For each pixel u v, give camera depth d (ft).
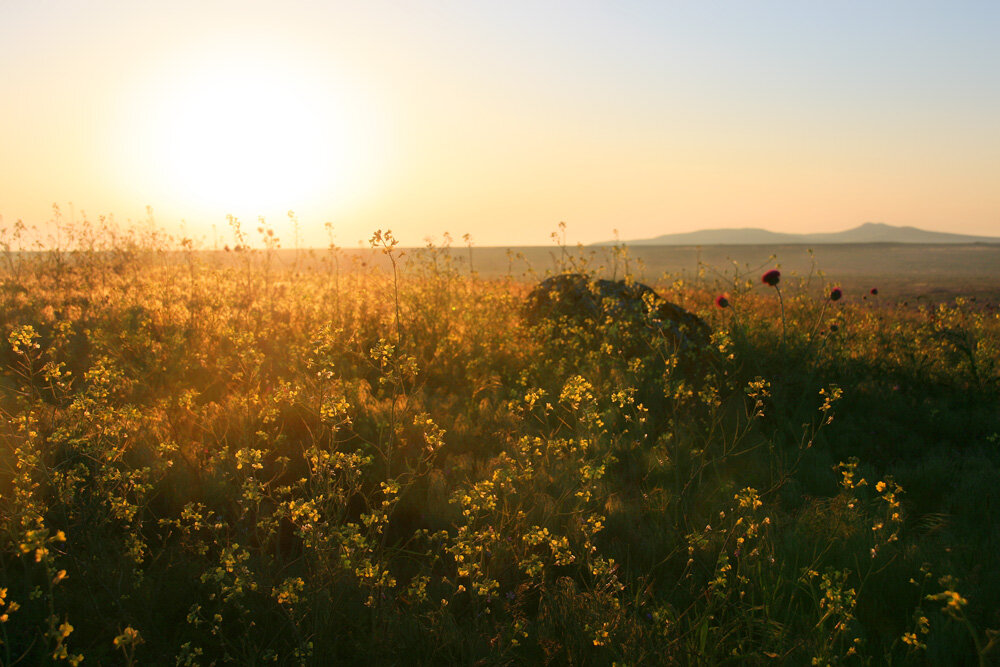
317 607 10.20
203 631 10.91
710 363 26.22
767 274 27.07
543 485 16.11
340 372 23.57
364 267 46.65
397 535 14.71
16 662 9.78
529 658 10.77
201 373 23.52
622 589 12.23
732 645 11.17
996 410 24.76
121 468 14.83
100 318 29.71
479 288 42.11
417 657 10.50
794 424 22.41
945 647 11.03
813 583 12.82
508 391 23.85
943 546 14.33
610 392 23.21
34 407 16.20
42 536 8.27
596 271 36.45
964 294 122.21
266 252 41.63
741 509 14.40
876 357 30.76
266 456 16.79
